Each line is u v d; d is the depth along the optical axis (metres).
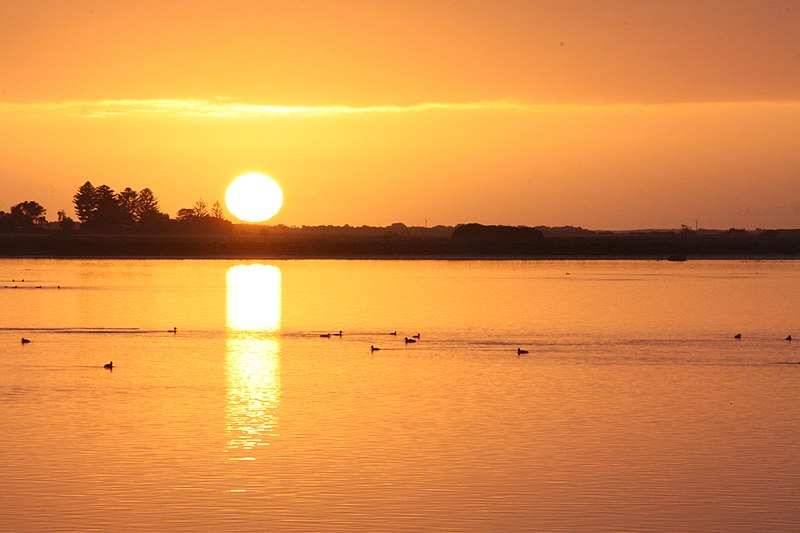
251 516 72.69
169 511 73.56
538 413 109.81
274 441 94.88
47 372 140.25
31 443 93.44
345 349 169.88
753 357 160.50
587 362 153.00
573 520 72.31
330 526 70.69
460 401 117.19
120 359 154.88
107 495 77.25
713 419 106.75
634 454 90.44
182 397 119.56
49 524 70.81
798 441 96.00
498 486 80.19
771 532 70.00
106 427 100.88
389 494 78.00
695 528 70.69
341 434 98.12
